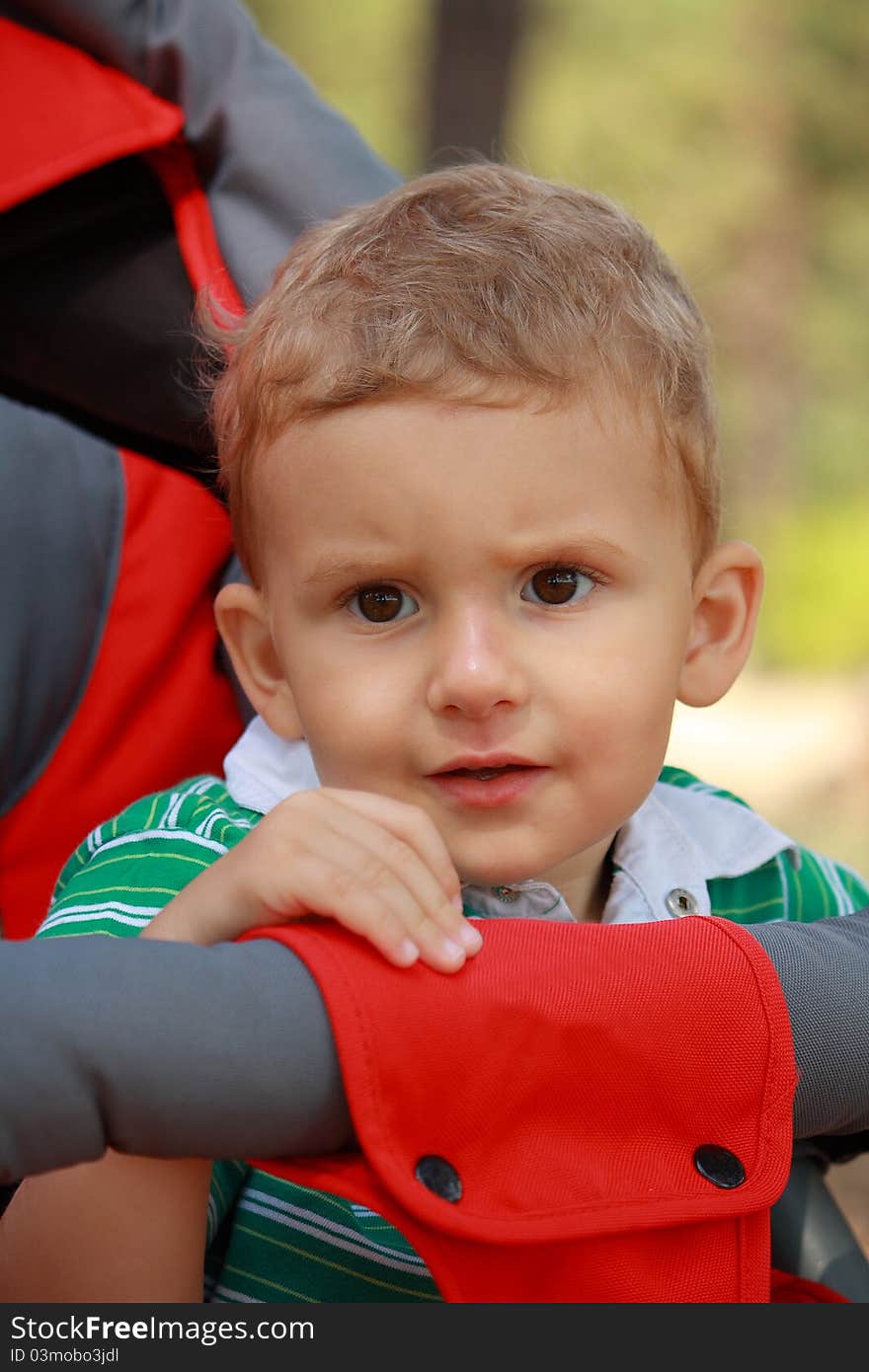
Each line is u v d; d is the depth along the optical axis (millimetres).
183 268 2041
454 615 1490
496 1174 1121
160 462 2193
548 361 1519
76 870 1767
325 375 1526
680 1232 1163
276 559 1590
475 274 1611
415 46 19703
